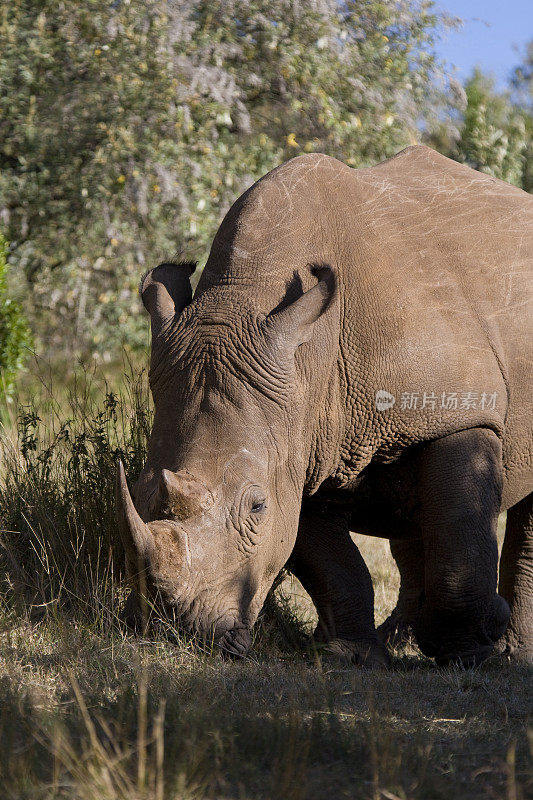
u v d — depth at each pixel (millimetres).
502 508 13508
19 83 31484
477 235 12812
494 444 12203
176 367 10656
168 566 9453
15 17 31672
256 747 7598
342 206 12039
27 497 13922
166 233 31594
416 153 13953
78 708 8383
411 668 12453
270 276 11125
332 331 11344
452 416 11805
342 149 31516
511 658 13500
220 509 9867
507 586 14242
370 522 13023
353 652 12180
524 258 13031
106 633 11062
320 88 31391
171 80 30375
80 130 30984
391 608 15500
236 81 31812
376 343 11531
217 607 9812
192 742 7301
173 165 30438
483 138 36781
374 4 32531
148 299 11578
